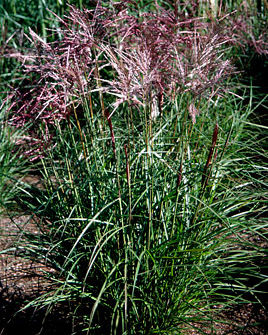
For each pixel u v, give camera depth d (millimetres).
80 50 2285
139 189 2439
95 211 2387
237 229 2494
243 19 4559
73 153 2797
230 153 3109
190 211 2451
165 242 2172
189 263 2299
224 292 2717
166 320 2250
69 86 2316
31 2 6047
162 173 2559
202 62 2096
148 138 2389
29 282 2891
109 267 2328
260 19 5355
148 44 2178
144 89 2109
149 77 2061
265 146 4004
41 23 5457
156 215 2389
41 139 2609
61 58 2365
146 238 2344
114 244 2381
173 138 2701
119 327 2301
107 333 2340
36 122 2645
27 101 2549
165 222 2291
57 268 2533
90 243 2447
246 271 2869
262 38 4344
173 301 2258
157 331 2154
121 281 2289
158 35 2199
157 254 2279
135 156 2438
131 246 2211
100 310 2391
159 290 2291
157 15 2338
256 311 2561
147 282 2262
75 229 2480
